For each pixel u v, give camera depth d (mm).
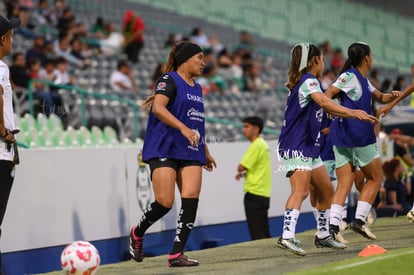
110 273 20656
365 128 23953
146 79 62750
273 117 61125
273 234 36250
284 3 96438
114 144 38500
